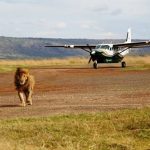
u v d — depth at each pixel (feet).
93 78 100.78
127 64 191.83
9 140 34.17
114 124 39.40
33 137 35.70
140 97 59.72
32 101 58.44
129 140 34.58
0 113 48.49
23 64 205.57
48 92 69.87
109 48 156.87
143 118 40.52
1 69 139.74
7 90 75.66
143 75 107.96
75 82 89.66
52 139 35.19
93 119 41.47
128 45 163.12
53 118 42.73
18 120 42.09
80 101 56.75
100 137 35.63
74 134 36.63
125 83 83.97
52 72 128.26
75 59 237.86
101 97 60.59
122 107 49.93
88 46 172.86
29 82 54.75
